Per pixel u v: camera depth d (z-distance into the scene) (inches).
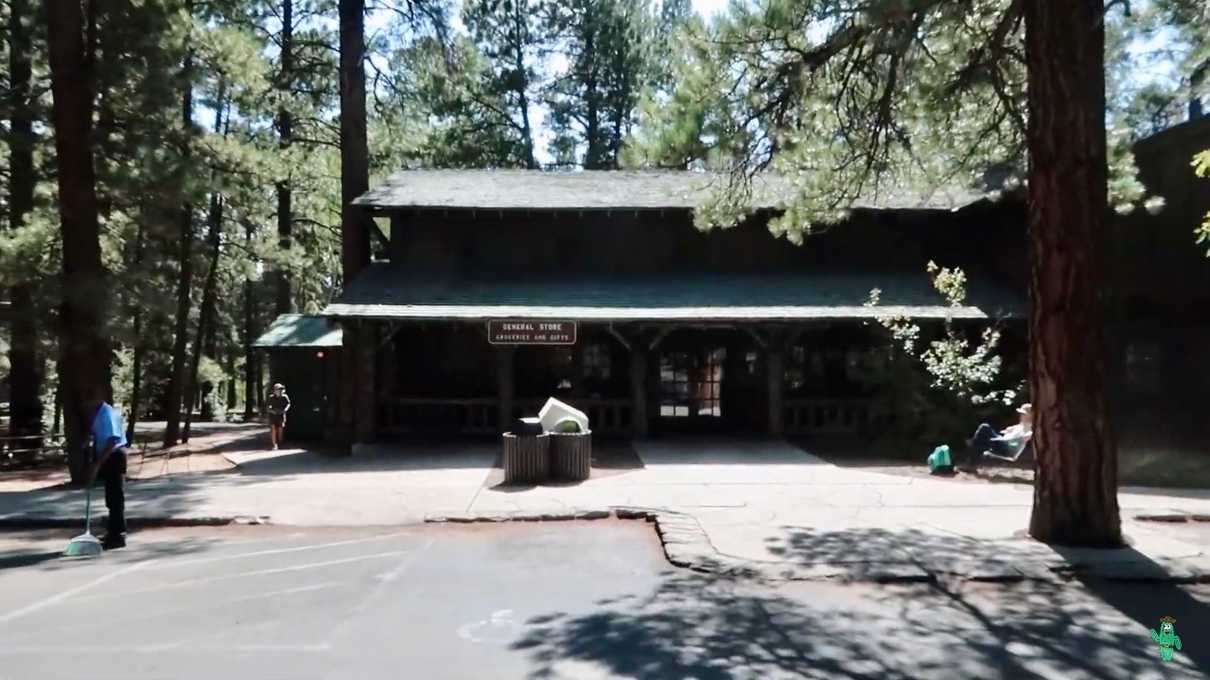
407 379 782.5
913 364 657.6
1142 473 537.0
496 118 1488.7
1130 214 559.8
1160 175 545.6
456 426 725.9
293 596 279.0
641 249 791.7
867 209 759.1
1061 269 333.1
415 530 383.9
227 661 218.8
